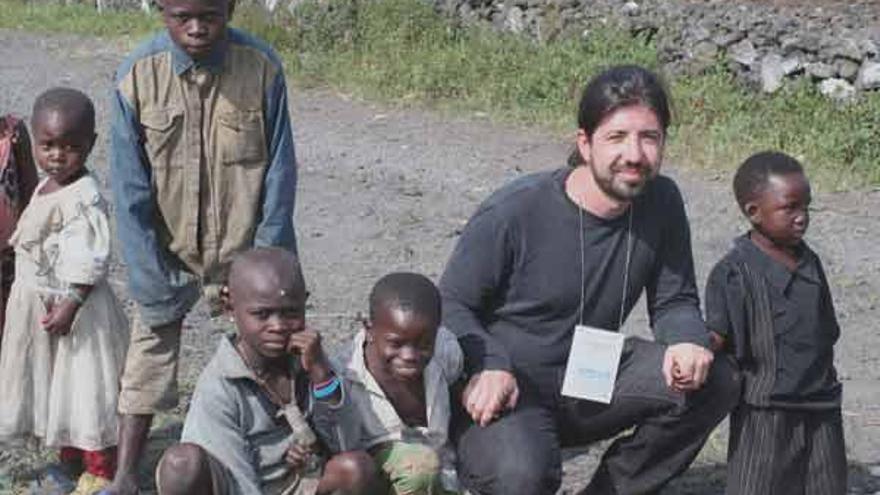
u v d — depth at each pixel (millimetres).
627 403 4375
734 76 10352
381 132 9945
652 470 4465
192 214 4484
